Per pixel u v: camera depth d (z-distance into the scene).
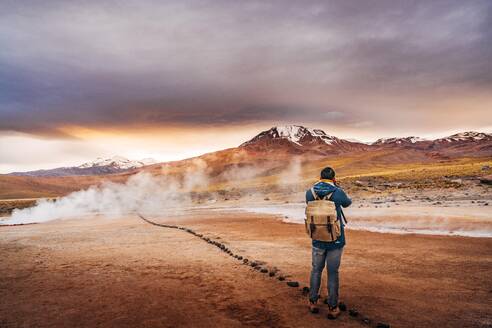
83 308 5.49
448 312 5.19
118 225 22.41
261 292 6.32
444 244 11.02
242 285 6.80
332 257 5.11
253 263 8.63
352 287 6.59
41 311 5.36
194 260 9.41
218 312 5.29
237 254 10.23
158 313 5.25
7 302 5.81
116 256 10.15
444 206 23.39
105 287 6.70
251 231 16.25
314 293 5.27
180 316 5.12
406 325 4.73
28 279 7.39
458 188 35.41
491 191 31.25
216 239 13.75
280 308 5.46
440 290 6.29
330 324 4.80
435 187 38.03
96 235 16.25
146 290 6.47
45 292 6.39
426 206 24.30
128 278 7.41
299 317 5.07
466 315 5.05
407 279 7.08
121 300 5.88
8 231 20.42
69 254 10.66
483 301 5.65
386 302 5.70
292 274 7.68
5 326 4.77
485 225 14.65
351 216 21.00
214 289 6.52
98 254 10.58
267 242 12.64
